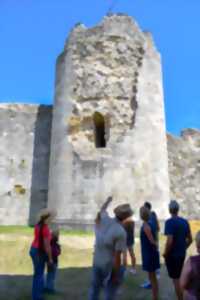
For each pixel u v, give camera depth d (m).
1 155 15.20
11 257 7.03
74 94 12.77
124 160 11.52
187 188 16.73
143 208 4.40
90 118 12.45
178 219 4.13
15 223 14.30
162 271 6.03
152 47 13.79
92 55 13.12
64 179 11.64
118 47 13.19
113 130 12.14
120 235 3.28
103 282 3.39
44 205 14.59
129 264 6.57
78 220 10.90
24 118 15.91
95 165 11.46
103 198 11.00
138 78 12.84
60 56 13.89
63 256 7.32
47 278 4.56
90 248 8.41
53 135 12.94
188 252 7.46
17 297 4.23
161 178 11.91
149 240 4.15
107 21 13.52
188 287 2.53
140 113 12.32
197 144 17.89
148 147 12.00
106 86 12.63
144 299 4.29
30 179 14.99
